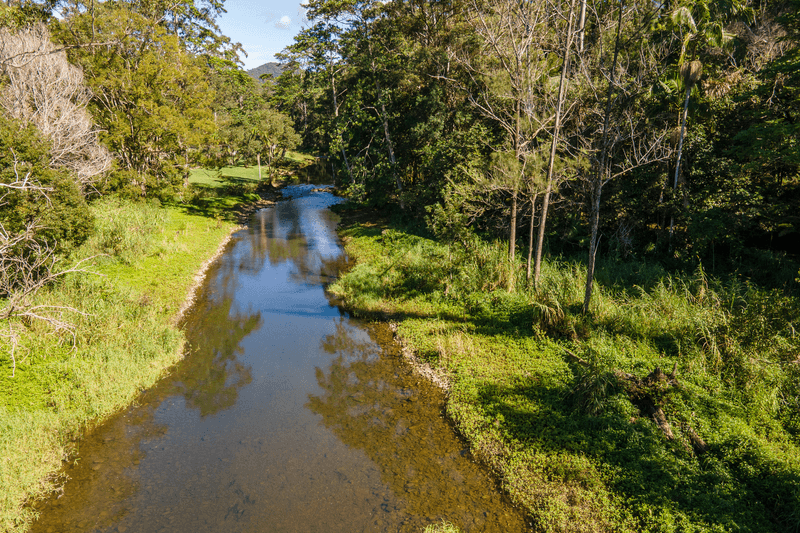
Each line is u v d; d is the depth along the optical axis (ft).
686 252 55.52
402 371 41.45
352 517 25.07
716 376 32.71
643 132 59.26
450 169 76.33
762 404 29.12
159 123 88.74
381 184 112.16
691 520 22.48
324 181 181.98
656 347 37.83
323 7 110.01
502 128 70.95
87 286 49.03
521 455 28.60
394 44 104.47
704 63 63.36
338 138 130.41
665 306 42.29
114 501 26.32
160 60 93.09
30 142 44.01
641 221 61.11
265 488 27.37
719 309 39.50
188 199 105.09
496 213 74.23
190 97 102.73
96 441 31.63
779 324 35.32
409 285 59.26
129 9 93.61
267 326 51.83
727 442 26.55
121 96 91.45
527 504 25.29
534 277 50.96
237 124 169.58
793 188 54.34
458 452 30.27
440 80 88.89
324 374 41.39
